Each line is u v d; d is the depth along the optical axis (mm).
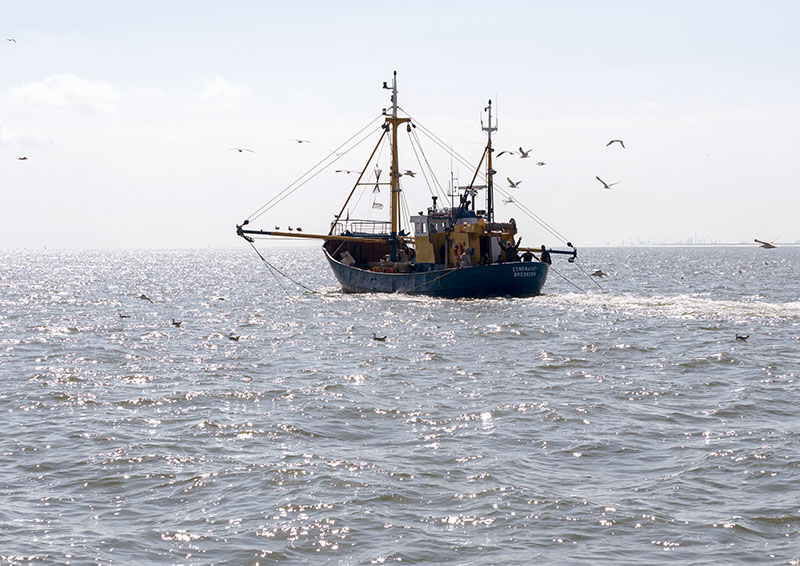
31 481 20594
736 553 15906
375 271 76688
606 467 21234
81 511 18516
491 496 19062
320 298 79875
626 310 59969
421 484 19969
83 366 38969
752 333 46875
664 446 23109
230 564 15836
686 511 18031
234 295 94812
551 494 19172
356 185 79562
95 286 119938
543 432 24812
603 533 16969
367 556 16078
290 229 75188
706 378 33469
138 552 16328
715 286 103062
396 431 25266
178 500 19125
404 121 77875
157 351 44281
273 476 20609
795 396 29609
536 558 15852
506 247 66438
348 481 20156
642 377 33906
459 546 16469
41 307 79438
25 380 34750
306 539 16875
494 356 40062
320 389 31828
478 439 24109
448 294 67625
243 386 32906
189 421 26734
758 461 21250
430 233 70500
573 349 41969
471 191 70000
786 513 17750
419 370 36312
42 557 16031
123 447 23453
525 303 64938
